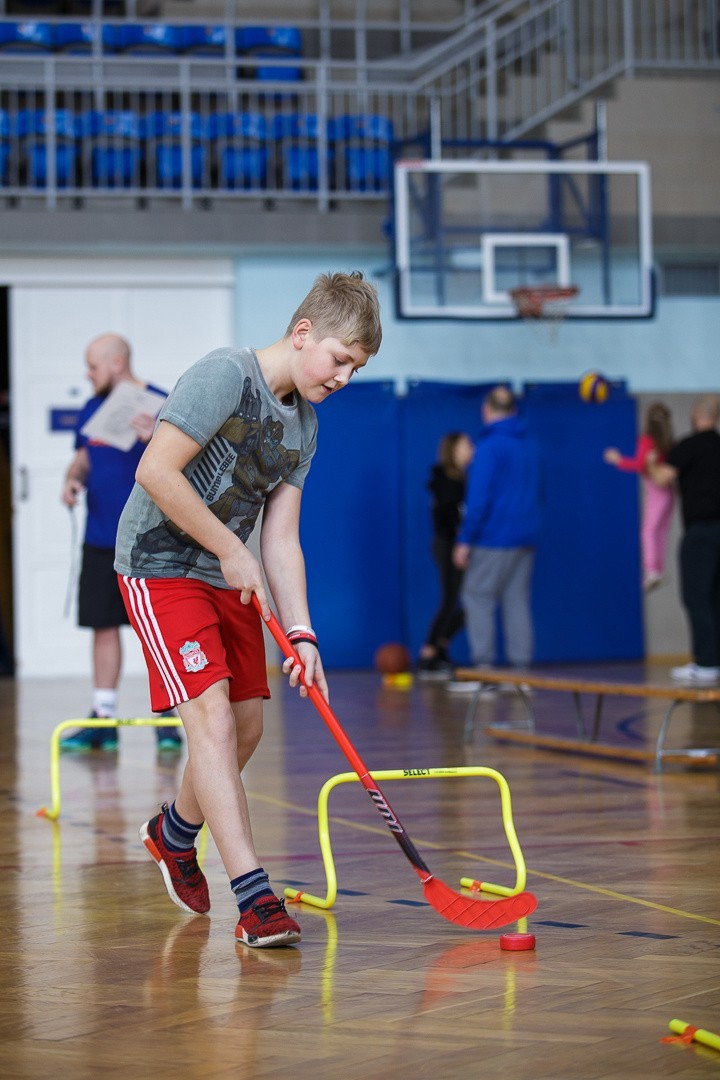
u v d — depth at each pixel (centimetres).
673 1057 229
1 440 1346
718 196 1269
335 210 1247
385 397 1238
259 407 312
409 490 1234
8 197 1219
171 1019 255
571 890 368
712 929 322
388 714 865
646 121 1267
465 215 1175
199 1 1487
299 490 343
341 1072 224
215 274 1249
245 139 1249
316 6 1516
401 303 1166
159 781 603
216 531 307
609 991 270
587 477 1262
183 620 315
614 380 1276
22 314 1221
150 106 1249
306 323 308
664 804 518
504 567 965
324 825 355
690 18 1456
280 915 310
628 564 1270
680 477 970
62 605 1227
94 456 712
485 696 972
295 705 929
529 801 530
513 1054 232
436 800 536
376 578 1234
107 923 337
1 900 365
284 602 335
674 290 1331
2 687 1106
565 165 1185
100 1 1427
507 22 1465
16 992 275
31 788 585
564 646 1256
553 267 1185
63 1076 224
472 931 324
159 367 1242
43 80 1253
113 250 1210
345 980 280
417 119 1420
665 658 1277
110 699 728
